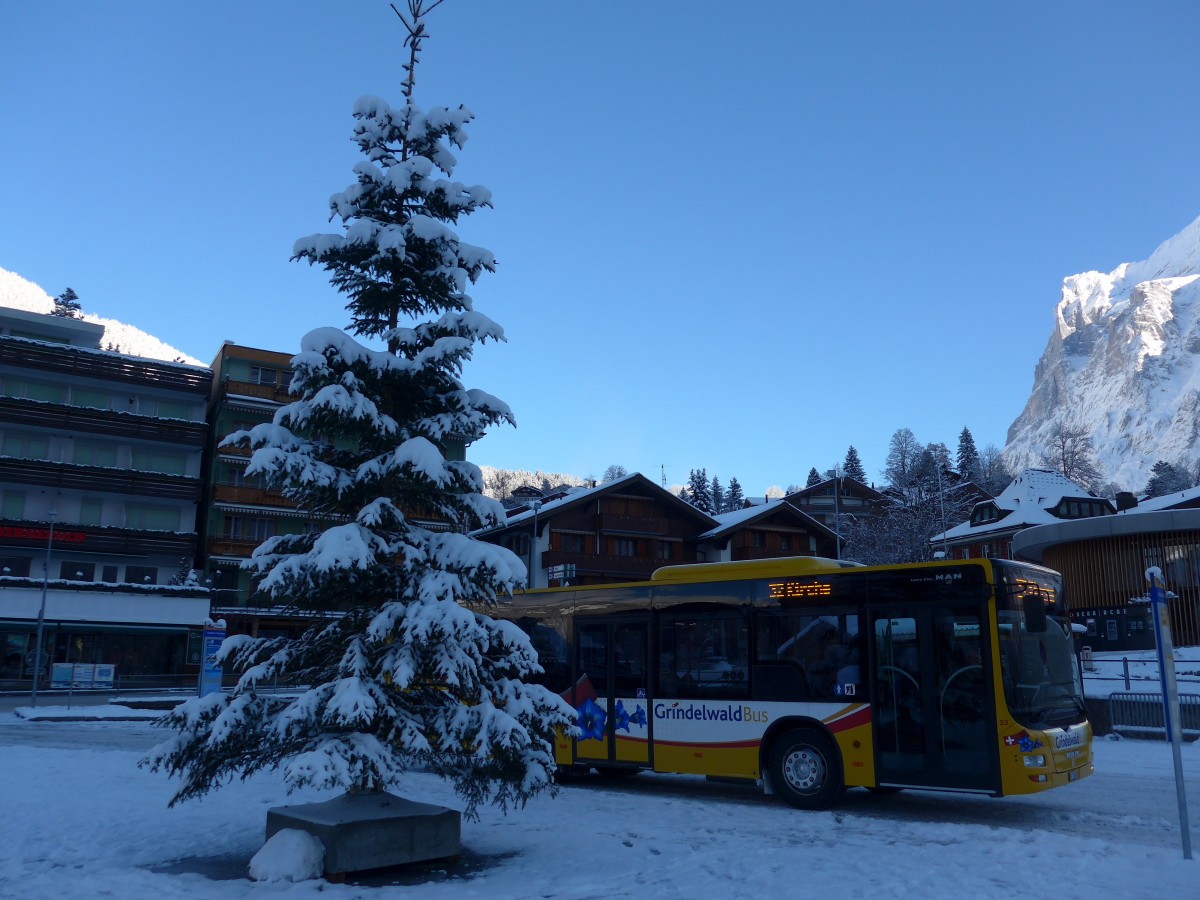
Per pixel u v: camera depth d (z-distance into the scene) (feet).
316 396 29.76
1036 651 38.24
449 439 32.91
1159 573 29.78
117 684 144.77
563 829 34.99
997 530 243.40
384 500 30.22
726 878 26.45
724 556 205.77
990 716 36.17
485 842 32.24
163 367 175.42
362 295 33.22
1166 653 29.58
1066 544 152.15
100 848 30.45
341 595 30.45
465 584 29.86
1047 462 516.73
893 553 219.61
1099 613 145.69
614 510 197.67
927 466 337.93
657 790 47.52
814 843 32.12
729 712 43.21
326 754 25.84
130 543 164.14
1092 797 42.60
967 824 36.01
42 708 107.96
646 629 47.29
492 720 27.58
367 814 27.45
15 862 28.04
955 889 24.62
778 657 42.32
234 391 173.37
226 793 43.78
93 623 150.92
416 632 27.40
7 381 165.27
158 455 174.09
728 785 49.55
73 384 169.78
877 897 23.97
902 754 37.96
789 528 207.10
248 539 172.04
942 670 37.68
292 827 27.76
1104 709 69.31
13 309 174.81
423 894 24.27
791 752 40.98
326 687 27.78
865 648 39.83
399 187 32.45
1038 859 28.35
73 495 165.17
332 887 24.91
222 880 25.99
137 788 44.55
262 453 29.01
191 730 27.32
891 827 35.50
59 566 161.17
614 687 47.80
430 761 28.91
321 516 33.01
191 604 159.02
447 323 32.14
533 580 187.21
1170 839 32.71
